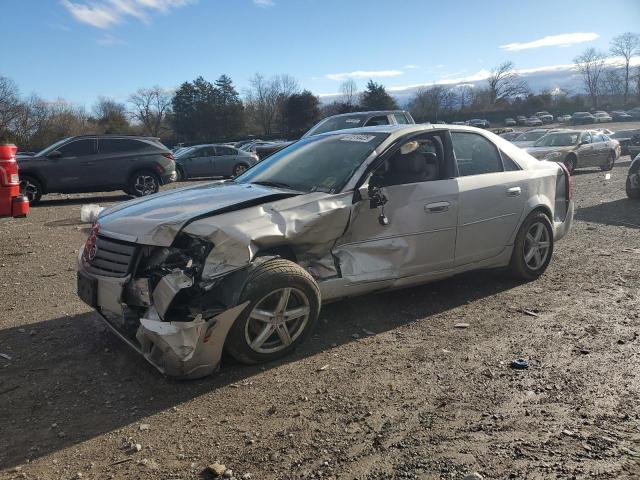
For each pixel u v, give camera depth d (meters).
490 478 2.63
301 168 4.85
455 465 2.74
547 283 5.83
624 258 6.85
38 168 13.93
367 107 71.44
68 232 9.63
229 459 2.86
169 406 3.41
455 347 4.22
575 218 9.84
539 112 95.56
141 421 3.25
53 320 4.93
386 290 4.64
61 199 15.88
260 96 89.12
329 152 4.90
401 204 4.60
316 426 3.14
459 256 5.07
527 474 2.65
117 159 14.73
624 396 3.41
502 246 5.47
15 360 4.09
